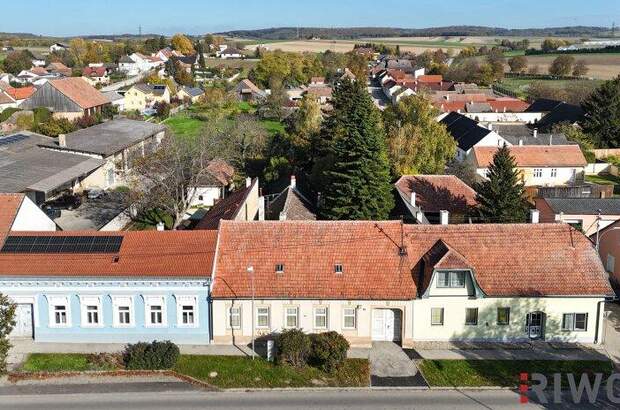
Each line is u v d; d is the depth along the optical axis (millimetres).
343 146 63094
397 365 40125
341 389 37562
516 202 60844
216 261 43125
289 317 42469
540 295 42062
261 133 99688
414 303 42250
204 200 77938
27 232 44562
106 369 39250
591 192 80938
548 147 94938
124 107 161125
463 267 41219
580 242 44344
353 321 42469
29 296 42031
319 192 69250
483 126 104812
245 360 40562
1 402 35781
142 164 75562
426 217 62938
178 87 186625
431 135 76938
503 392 37188
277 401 36188
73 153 85812
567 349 42250
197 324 42438
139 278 41344
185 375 38750
